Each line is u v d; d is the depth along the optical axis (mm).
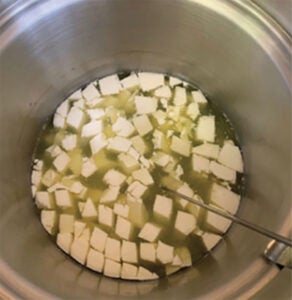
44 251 316
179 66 360
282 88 278
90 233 337
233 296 238
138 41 342
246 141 344
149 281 320
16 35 287
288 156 281
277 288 237
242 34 288
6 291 239
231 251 303
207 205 323
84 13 305
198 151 356
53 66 333
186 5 296
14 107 317
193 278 302
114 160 356
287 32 280
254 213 307
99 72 369
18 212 316
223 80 342
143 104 369
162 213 339
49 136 363
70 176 352
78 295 265
